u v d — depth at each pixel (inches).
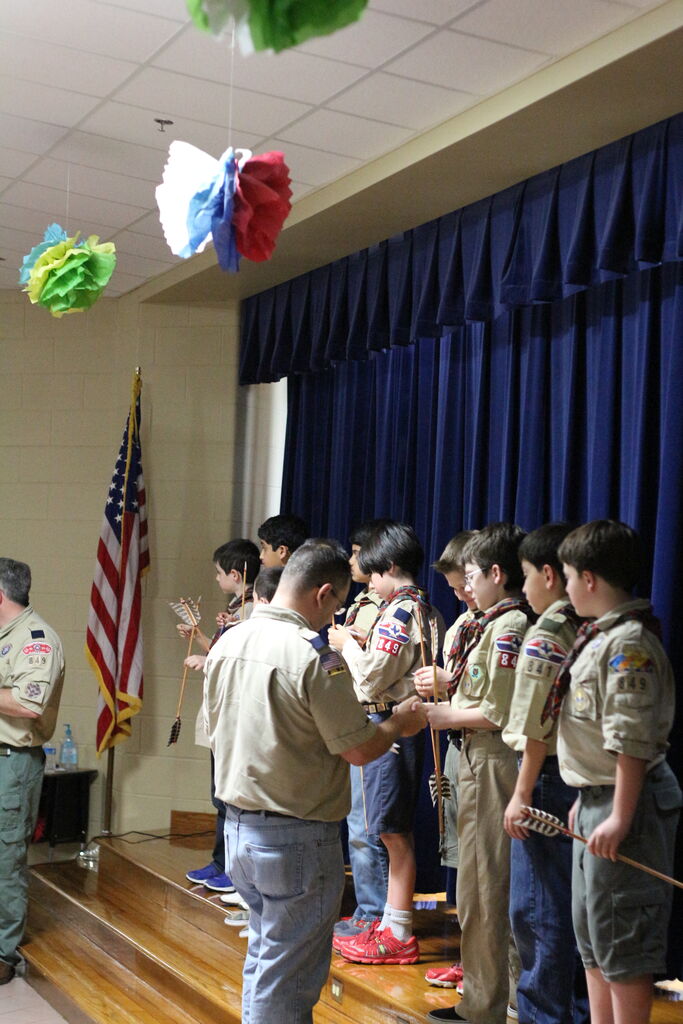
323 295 197.2
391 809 138.3
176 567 224.4
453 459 172.6
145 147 158.9
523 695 99.3
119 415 233.0
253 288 215.0
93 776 223.6
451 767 131.3
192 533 224.7
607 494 140.5
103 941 166.6
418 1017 120.3
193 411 226.4
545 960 106.1
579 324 148.9
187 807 220.8
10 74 136.6
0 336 238.8
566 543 94.6
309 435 214.1
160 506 225.6
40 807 216.8
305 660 98.3
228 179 76.0
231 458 225.1
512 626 113.4
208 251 200.4
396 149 152.8
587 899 91.2
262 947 100.3
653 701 87.7
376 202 164.6
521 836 100.3
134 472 218.4
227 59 128.9
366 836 147.4
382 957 137.8
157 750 222.2
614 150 138.3
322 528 208.8
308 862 98.8
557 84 125.0
